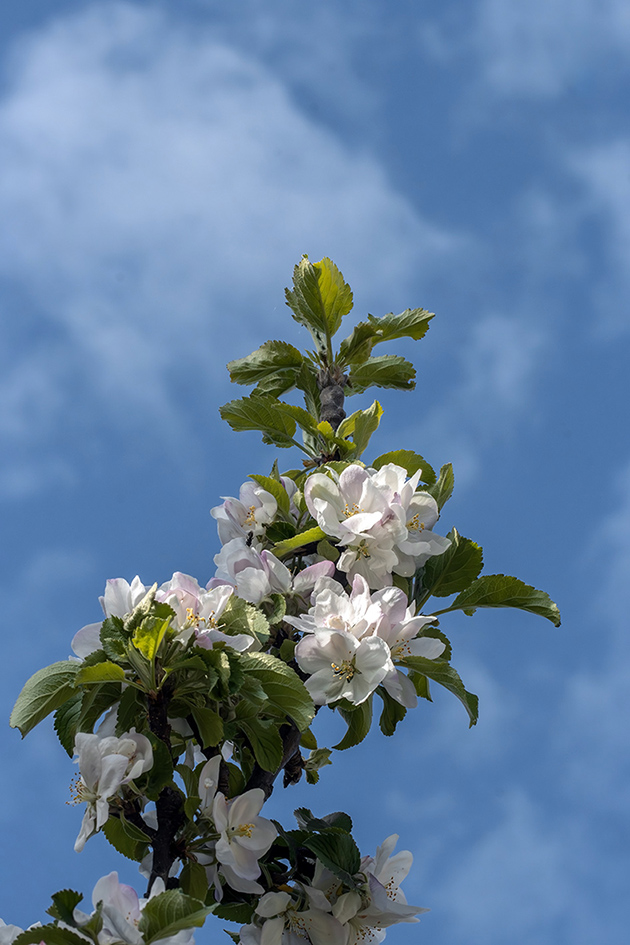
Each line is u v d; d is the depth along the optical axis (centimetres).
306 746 144
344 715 144
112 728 138
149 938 129
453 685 141
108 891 130
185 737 139
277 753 138
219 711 139
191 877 137
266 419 155
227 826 136
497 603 147
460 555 147
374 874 141
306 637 139
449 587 147
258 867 136
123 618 138
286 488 150
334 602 140
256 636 139
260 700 137
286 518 149
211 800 136
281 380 160
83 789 136
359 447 152
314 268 158
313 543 147
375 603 139
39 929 128
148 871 140
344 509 144
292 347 159
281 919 138
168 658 136
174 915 129
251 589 143
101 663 135
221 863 135
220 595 139
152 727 136
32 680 138
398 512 143
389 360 159
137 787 136
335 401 157
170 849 136
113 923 129
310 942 138
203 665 136
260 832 137
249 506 149
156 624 135
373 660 138
